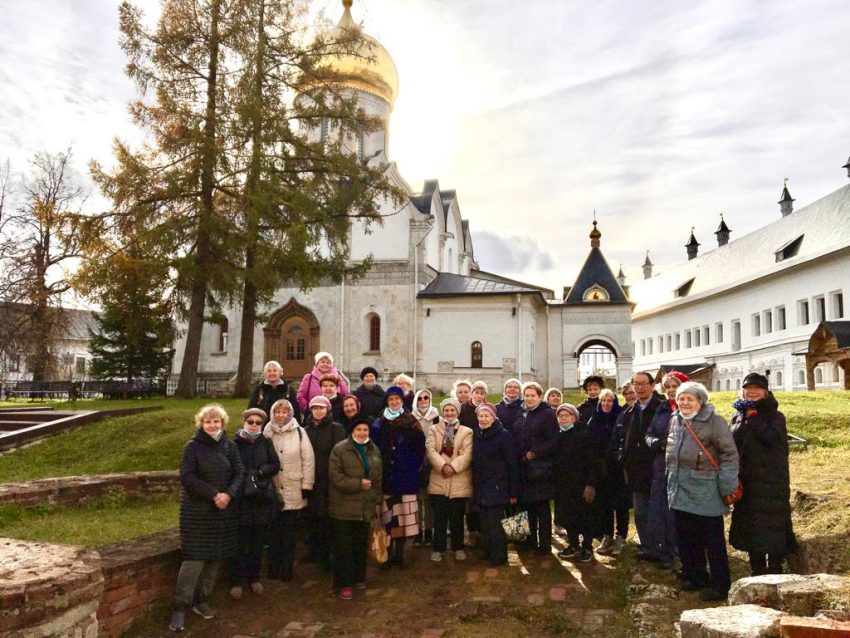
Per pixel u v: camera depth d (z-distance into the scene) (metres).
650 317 61.06
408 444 8.17
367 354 32.72
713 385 48.53
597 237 38.28
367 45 24.77
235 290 22.67
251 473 7.22
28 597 4.58
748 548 6.31
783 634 4.20
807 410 13.41
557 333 37.09
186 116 21.55
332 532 7.68
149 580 6.61
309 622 6.61
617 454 8.27
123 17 21.44
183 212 22.00
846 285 34.12
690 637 4.62
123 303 21.66
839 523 6.59
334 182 24.91
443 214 39.28
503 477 8.16
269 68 23.02
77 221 20.98
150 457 13.45
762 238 47.59
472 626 6.23
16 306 33.19
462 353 32.09
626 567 7.63
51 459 14.06
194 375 22.98
